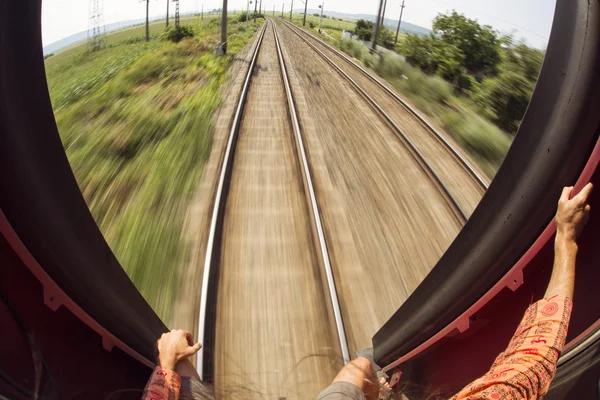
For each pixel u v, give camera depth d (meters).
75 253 1.77
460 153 8.89
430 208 6.70
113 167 7.73
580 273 1.64
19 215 1.49
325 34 47.09
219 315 4.26
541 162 1.69
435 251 5.69
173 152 8.20
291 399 2.56
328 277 4.77
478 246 2.04
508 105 13.05
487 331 2.04
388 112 11.77
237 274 4.90
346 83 15.95
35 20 1.55
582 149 1.55
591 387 1.46
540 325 1.19
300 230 5.87
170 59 18.03
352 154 8.65
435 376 2.36
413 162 8.39
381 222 6.18
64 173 1.79
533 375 1.05
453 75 16.94
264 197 6.76
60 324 1.70
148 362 2.37
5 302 1.50
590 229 1.59
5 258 1.51
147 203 6.46
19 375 1.48
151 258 5.10
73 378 1.72
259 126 10.22
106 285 2.01
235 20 66.88
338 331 4.05
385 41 29.36
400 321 2.76
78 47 32.22
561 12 1.76
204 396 1.40
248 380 2.90
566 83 1.64
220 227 5.85
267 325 4.16
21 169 1.47
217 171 7.54
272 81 15.39
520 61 14.45
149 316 2.57
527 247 1.75
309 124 10.41
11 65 1.43
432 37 18.84
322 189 7.03
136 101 12.02
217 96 12.14
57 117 10.79
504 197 1.92
